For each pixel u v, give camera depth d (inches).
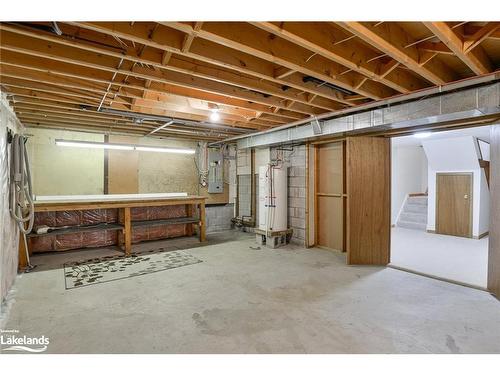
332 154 215.8
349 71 116.9
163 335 95.4
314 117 171.8
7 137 135.5
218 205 300.5
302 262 179.9
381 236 173.5
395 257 190.7
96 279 148.9
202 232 239.6
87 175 231.1
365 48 99.6
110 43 89.6
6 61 97.7
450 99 120.2
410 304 119.1
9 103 140.6
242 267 169.5
